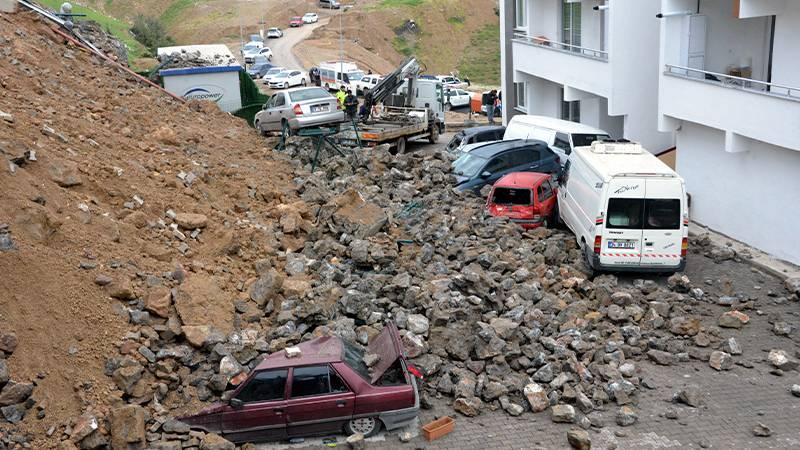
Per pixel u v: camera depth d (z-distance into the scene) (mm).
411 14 99125
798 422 10141
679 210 15000
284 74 50906
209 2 102125
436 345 11547
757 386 11180
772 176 16750
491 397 10547
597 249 15227
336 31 87125
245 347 10508
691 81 18359
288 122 24938
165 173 15609
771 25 18703
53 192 12133
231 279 12570
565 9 28250
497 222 16953
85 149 14688
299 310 11516
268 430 9539
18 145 12289
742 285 15391
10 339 9195
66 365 9492
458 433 9930
